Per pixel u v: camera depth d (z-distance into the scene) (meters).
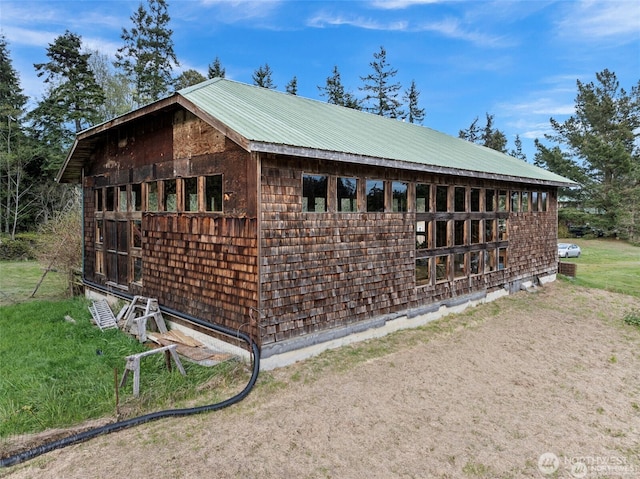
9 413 4.83
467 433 4.78
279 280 6.27
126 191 9.24
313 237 6.73
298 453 4.26
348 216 7.30
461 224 10.18
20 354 6.90
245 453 4.23
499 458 4.32
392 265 8.20
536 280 13.58
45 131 26.39
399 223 8.34
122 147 9.29
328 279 6.99
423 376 6.36
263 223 6.03
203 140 6.97
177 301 7.72
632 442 4.74
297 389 5.71
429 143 11.34
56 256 12.66
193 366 6.35
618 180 30.09
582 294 12.99
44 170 25.72
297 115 8.38
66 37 26.31
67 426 4.63
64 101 26.00
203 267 7.09
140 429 4.63
